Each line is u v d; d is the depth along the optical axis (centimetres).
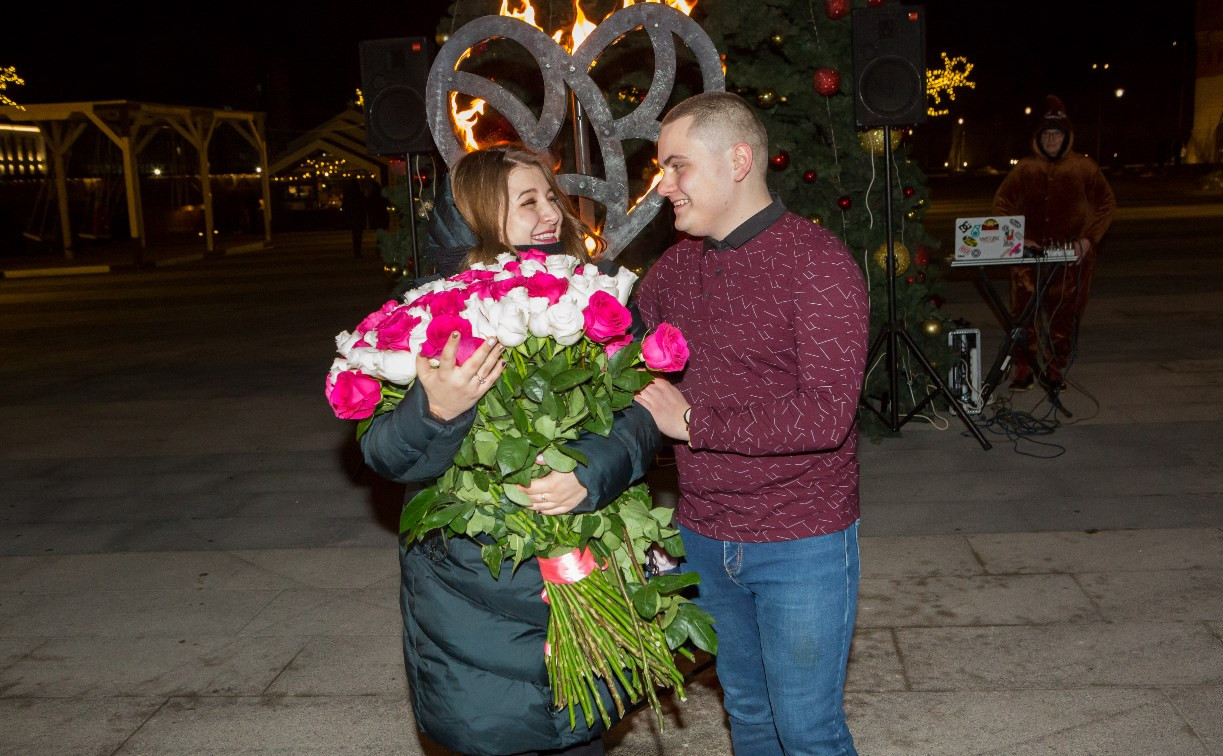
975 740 317
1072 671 352
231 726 350
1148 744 309
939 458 595
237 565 494
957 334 670
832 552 229
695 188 221
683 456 242
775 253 219
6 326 1397
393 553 500
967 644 376
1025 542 464
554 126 438
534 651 218
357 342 208
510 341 193
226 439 729
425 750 331
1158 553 443
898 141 651
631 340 215
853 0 629
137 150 2262
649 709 349
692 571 243
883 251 637
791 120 670
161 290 1759
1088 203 682
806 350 213
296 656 397
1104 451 587
